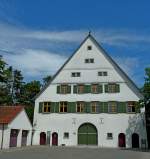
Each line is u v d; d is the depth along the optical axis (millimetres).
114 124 46344
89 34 50719
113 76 48125
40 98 49719
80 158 24031
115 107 46938
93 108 47656
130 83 47281
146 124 46250
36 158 23234
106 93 47719
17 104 72562
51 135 47844
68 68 50000
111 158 24641
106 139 46094
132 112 46188
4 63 40156
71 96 48719
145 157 26625
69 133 47406
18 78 74938
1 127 38656
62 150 33781
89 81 48719
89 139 46750
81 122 47406
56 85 49688
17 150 33312
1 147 37656
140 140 44969
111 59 48969
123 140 45688
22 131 43438
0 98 63781
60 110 48594
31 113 58844
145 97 43188
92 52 49906
